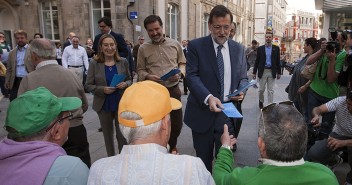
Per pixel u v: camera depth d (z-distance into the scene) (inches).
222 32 99.5
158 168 47.1
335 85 155.2
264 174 52.6
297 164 52.6
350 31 169.6
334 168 134.3
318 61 157.6
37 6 554.9
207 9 837.8
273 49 277.0
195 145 109.8
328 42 146.3
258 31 1898.4
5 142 54.3
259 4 1878.7
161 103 51.4
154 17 150.6
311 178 51.2
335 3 414.3
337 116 117.9
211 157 109.0
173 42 158.2
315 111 122.9
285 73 773.9
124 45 202.7
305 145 51.9
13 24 569.3
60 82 99.7
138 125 49.3
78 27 547.2
